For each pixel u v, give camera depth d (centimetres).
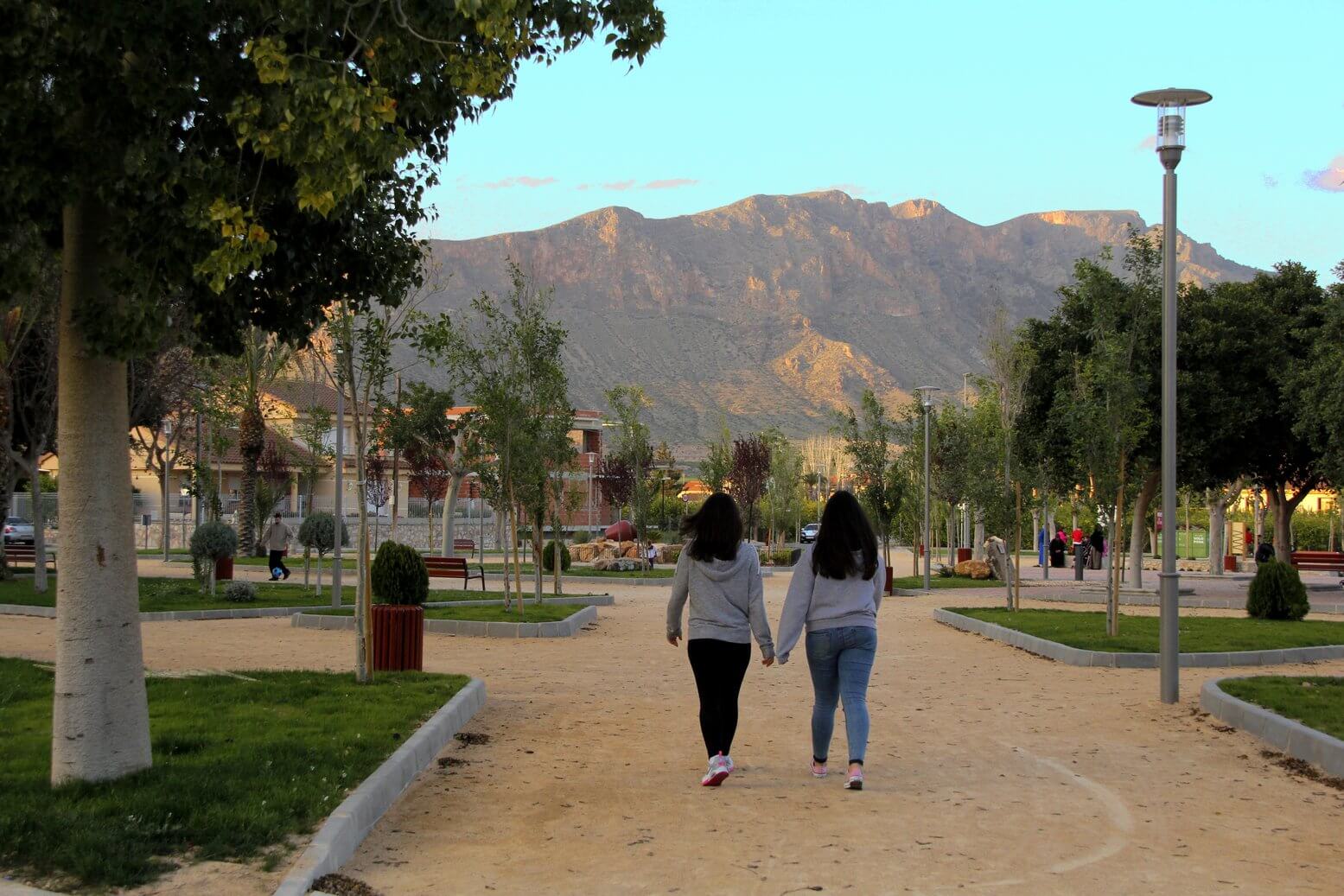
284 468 4956
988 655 1720
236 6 671
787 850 656
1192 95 1310
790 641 827
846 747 969
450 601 2472
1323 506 7400
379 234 909
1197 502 6200
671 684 1359
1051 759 934
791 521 6469
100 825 607
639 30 791
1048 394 3209
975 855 652
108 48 643
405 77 786
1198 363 3070
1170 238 1328
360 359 1235
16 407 2611
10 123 644
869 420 3522
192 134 710
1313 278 3153
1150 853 663
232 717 950
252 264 702
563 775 853
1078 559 3881
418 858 643
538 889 589
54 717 698
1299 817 754
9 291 732
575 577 3766
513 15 689
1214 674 1503
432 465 5175
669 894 581
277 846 611
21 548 3494
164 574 3431
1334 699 1114
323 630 1966
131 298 662
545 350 2205
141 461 6066
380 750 836
